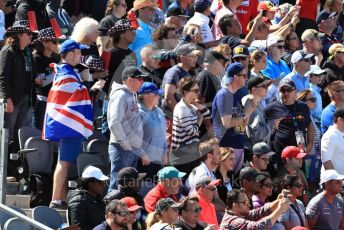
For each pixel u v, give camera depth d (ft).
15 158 156.04
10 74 160.76
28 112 163.94
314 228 161.17
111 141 153.07
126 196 145.28
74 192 143.02
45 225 139.33
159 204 139.13
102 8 197.16
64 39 179.52
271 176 168.76
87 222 142.31
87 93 155.63
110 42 169.89
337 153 172.04
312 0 211.61
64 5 194.70
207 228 139.23
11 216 132.77
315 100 183.32
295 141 171.42
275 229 152.56
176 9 185.26
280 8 204.13
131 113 152.66
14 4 188.44
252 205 154.81
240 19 201.36
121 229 137.18
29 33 161.89
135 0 183.62
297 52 186.09
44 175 154.51
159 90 155.53
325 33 208.54
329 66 194.18
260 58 178.40
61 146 153.38
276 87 180.04
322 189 166.61
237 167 162.91
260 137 167.32
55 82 155.02
